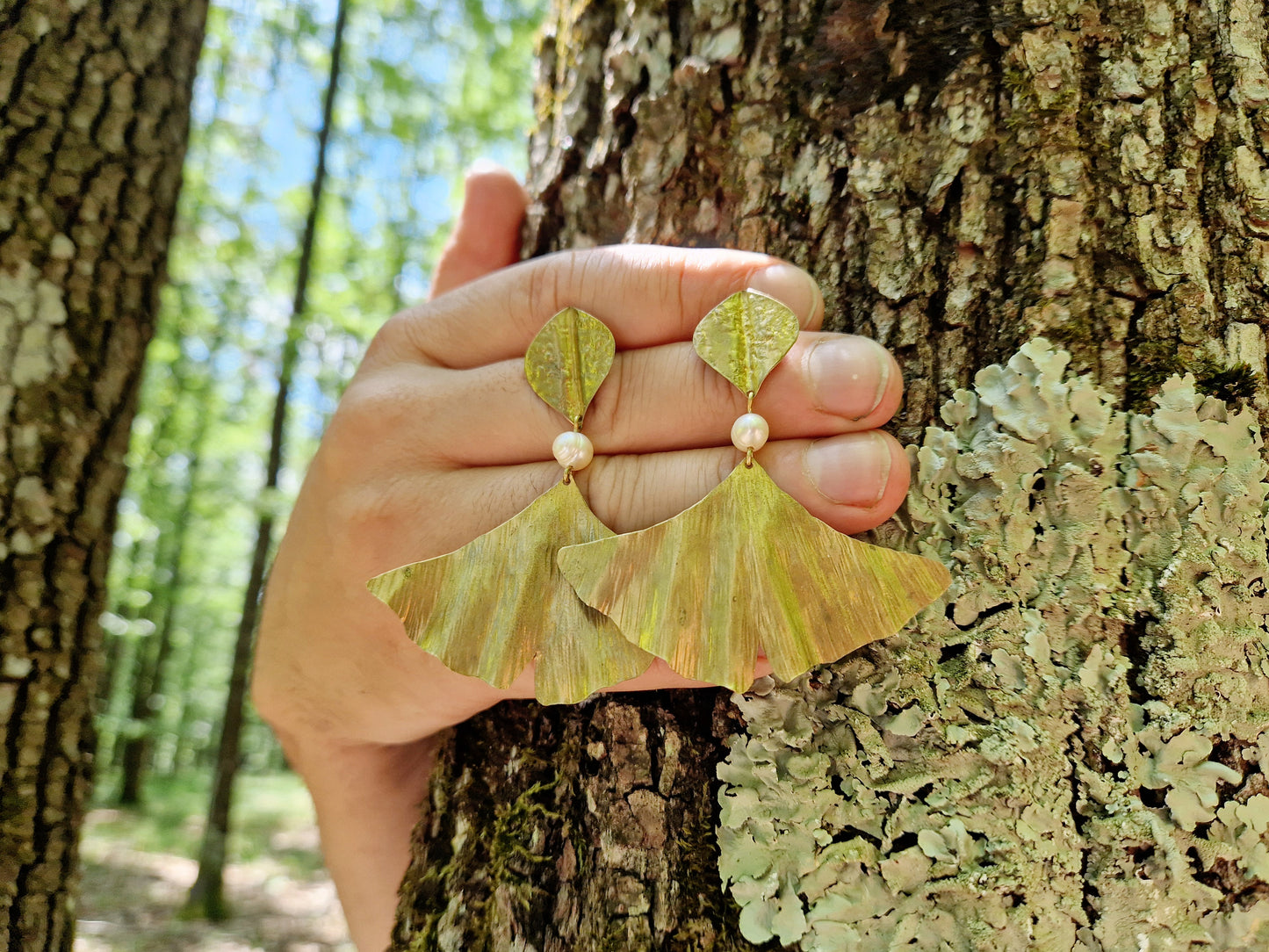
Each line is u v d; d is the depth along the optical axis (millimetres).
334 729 203
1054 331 164
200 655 3643
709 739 173
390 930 214
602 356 169
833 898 156
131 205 372
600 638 158
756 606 152
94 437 351
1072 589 159
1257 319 162
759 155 190
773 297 163
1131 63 172
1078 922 150
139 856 1692
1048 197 169
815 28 188
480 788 194
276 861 1752
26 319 331
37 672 320
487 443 175
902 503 166
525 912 177
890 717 161
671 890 168
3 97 335
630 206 204
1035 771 155
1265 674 155
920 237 175
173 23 399
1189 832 149
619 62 210
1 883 305
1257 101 168
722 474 161
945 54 177
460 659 158
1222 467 158
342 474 185
